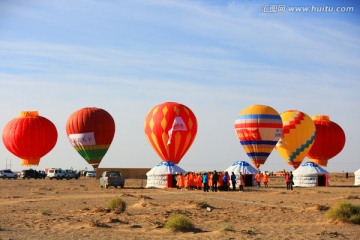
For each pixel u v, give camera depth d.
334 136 82.19
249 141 69.62
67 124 78.38
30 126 86.25
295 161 76.38
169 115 67.50
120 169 96.62
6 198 40.09
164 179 61.00
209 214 28.66
